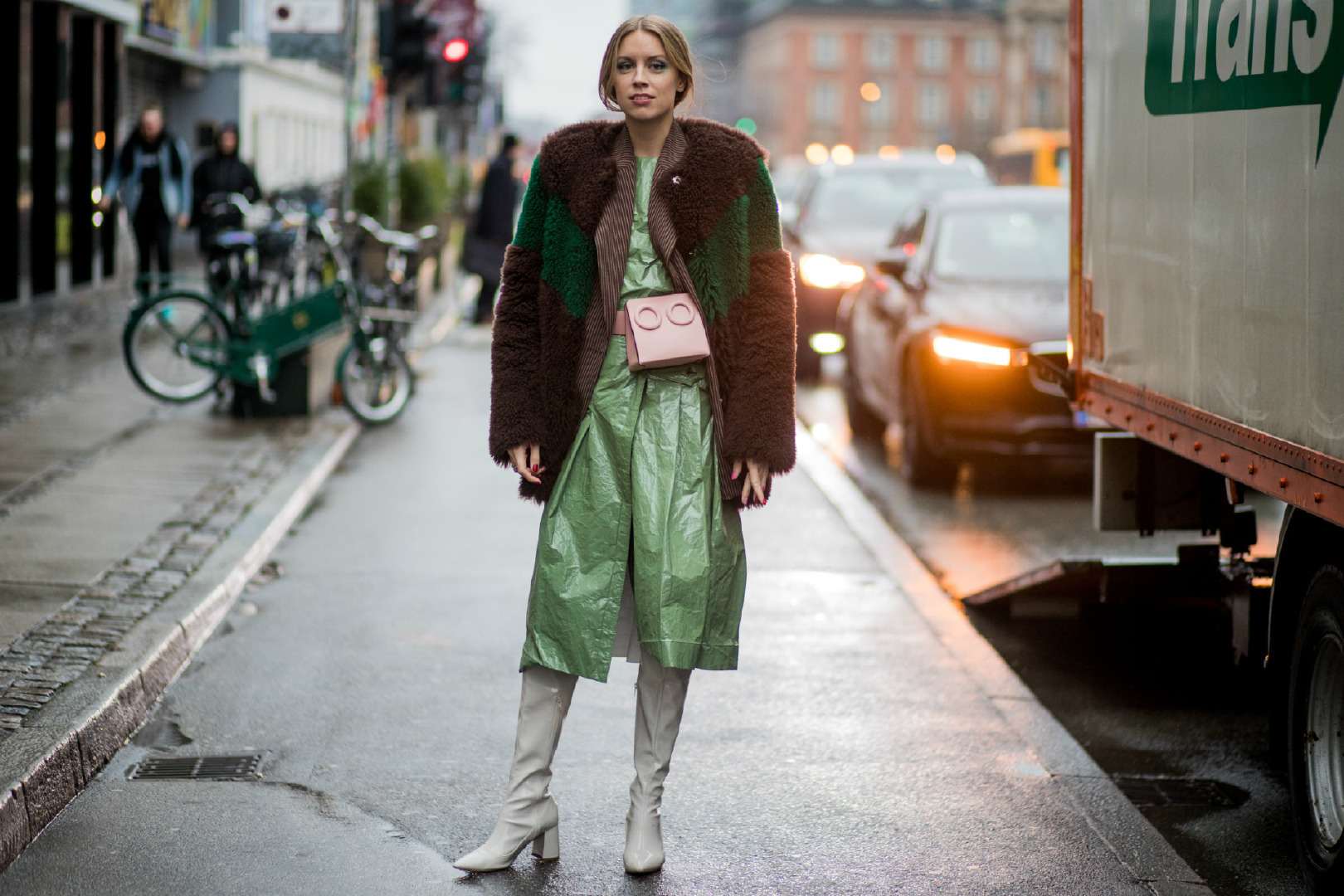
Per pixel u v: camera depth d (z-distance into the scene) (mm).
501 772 4730
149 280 11125
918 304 10453
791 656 6137
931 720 5398
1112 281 5496
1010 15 118312
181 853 4062
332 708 5332
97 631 5660
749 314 3854
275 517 7801
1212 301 4512
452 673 5754
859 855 4188
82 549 6941
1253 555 5621
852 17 117938
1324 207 3730
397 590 6938
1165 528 5648
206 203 15977
